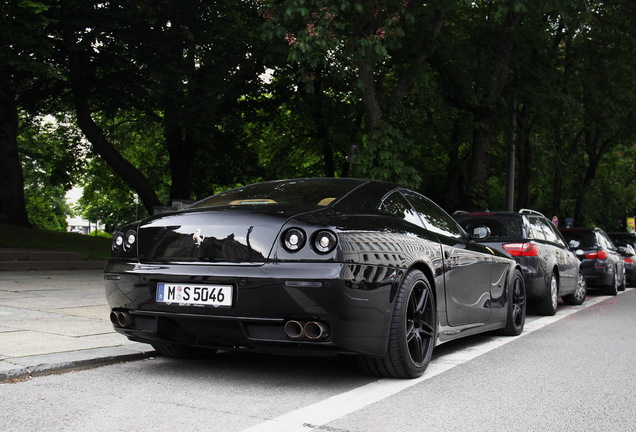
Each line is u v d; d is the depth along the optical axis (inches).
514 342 267.6
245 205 178.4
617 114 958.4
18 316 270.4
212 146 999.0
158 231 178.2
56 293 366.6
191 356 208.2
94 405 149.3
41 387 164.9
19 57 594.2
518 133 864.3
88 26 717.9
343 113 975.6
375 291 166.1
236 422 137.7
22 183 855.1
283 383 177.0
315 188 195.9
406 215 204.4
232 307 161.9
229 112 975.0
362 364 181.5
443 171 1245.7
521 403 160.6
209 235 169.9
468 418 145.2
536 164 1114.7
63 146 1293.1
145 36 764.6
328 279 155.7
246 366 199.8
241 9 839.1
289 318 158.1
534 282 358.9
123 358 201.8
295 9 468.4
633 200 1563.7
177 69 796.0
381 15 496.7
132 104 853.8
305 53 471.5
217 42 821.2
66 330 237.5
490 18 733.9
